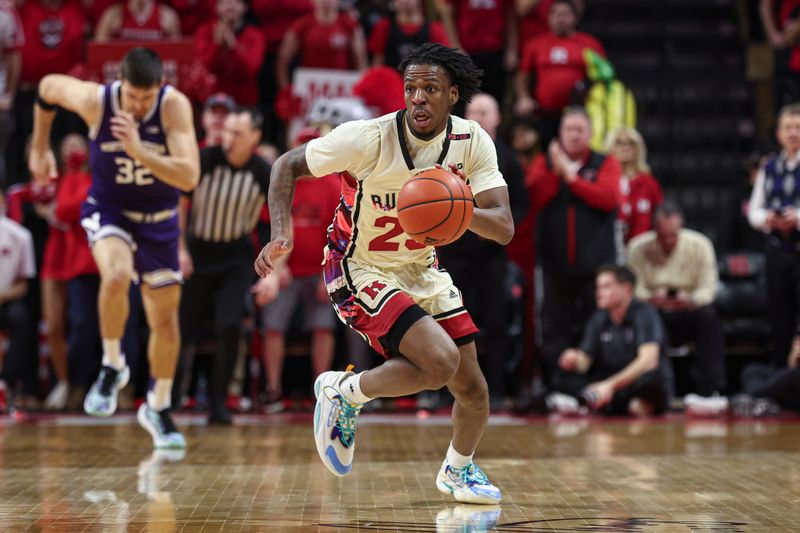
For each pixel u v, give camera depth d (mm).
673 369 14781
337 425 5867
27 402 14164
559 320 13273
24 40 16328
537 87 15906
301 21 15984
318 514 5512
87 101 8297
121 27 15984
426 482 6758
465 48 16641
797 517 5461
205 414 12945
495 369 12984
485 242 12828
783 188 13516
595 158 13062
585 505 5844
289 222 5527
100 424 11359
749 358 14914
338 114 13062
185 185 8273
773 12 17984
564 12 15828
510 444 9234
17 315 13664
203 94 13367
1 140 15258
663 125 18094
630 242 14273
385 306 5602
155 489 6418
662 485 6645
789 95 17406
